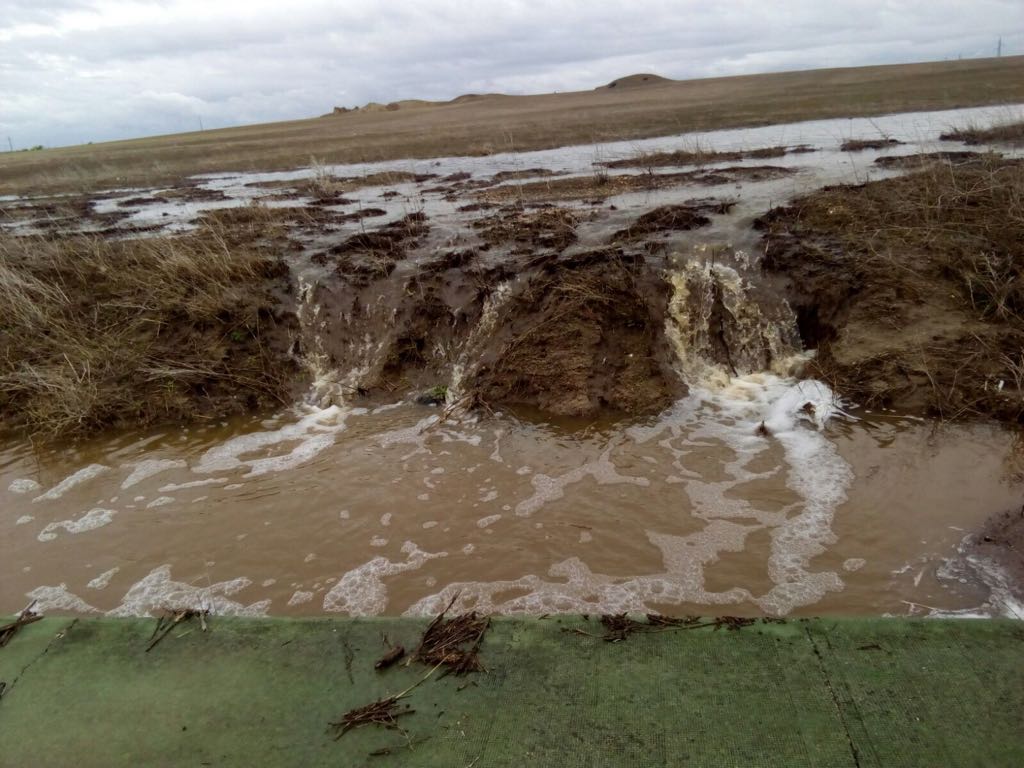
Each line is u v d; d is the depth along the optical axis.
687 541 5.30
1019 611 4.31
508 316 8.37
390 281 9.27
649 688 3.56
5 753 3.49
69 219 14.56
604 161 16.11
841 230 8.82
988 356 6.79
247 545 5.65
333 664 3.91
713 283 8.44
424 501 6.09
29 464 7.21
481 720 3.46
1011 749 3.08
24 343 8.88
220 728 3.54
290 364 8.62
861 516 5.36
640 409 7.31
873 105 20.31
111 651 4.15
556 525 5.62
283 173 19.73
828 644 3.75
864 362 7.11
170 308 9.05
